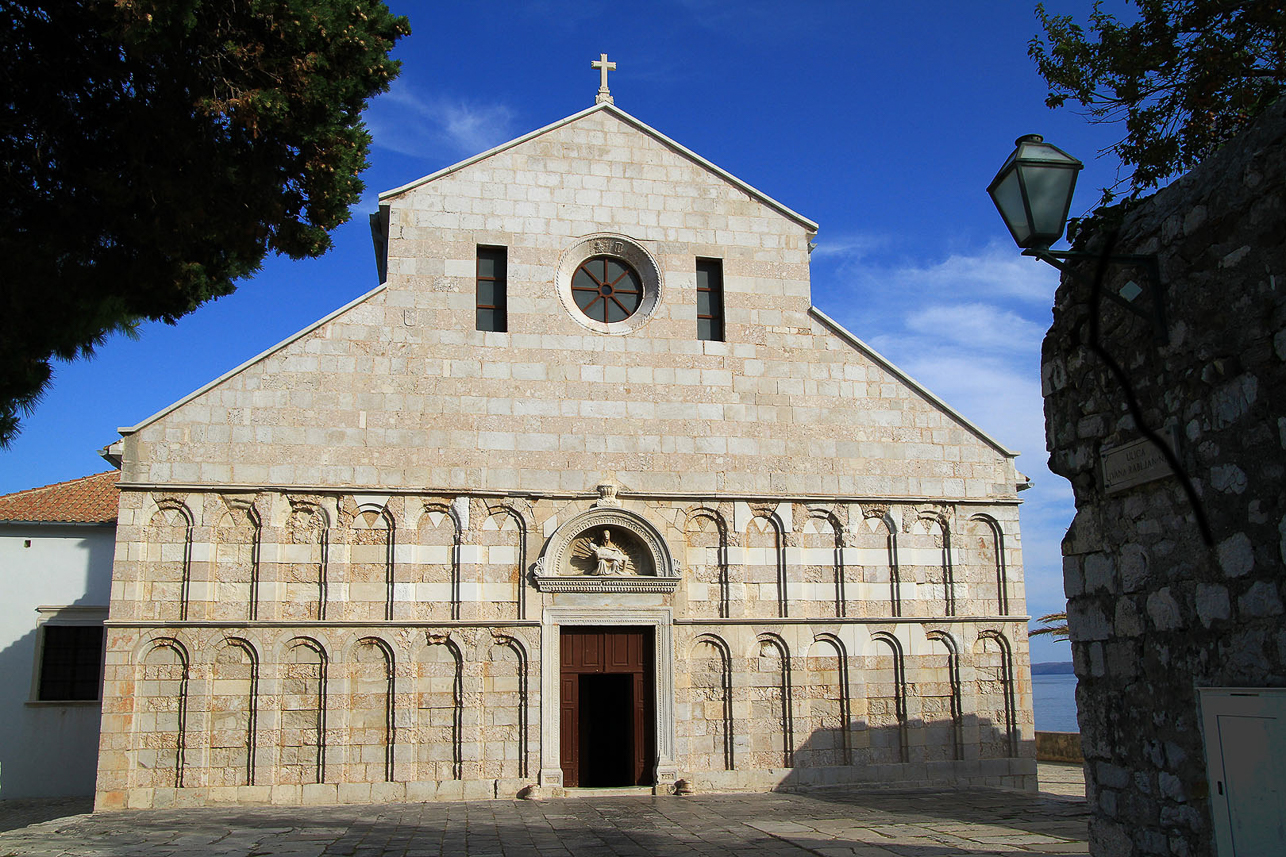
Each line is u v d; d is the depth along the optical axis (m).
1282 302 7.93
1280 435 7.92
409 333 24.28
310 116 15.73
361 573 22.97
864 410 26.28
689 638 24.16
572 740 23.47
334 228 17.61
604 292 26.25
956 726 25.03
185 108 14.91
